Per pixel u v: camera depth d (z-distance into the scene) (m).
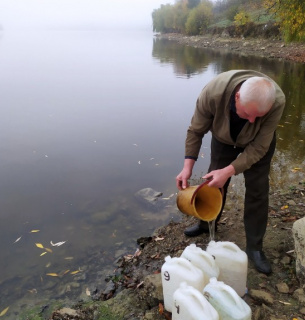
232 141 2.95
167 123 8.08
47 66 16.03
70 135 7.33
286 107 9.24
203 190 2.97
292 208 4.22
